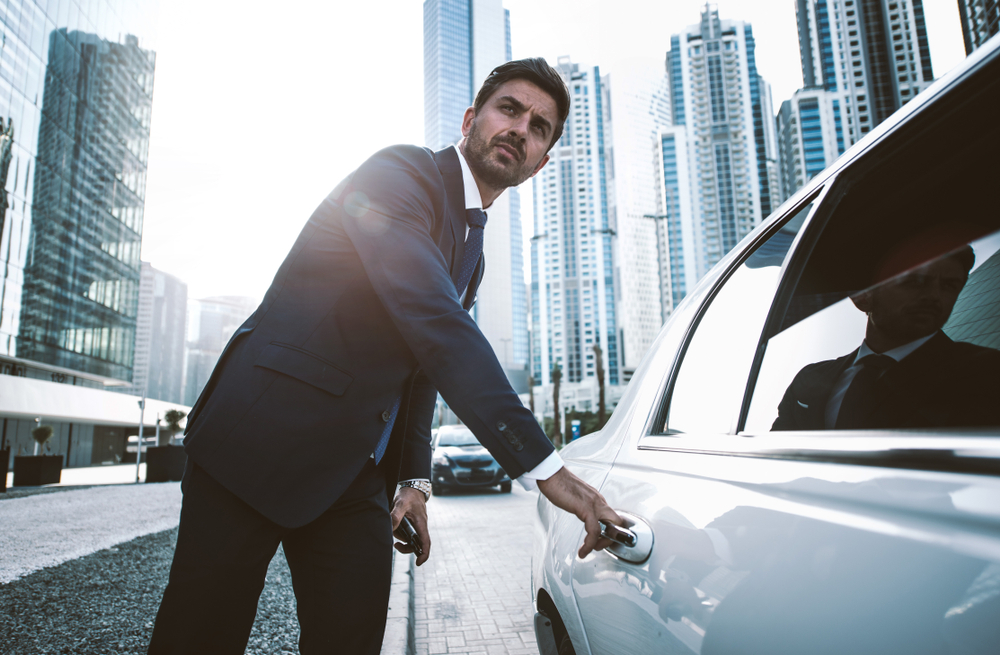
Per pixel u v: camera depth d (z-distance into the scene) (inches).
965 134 28.4
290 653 108.0
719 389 43.6
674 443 45.3
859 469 24.0
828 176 37.0
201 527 41.2
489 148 53.4
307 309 44.0
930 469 20.5
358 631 46.1
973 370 27.2
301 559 47.8
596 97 6225.4
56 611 135.0
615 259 5895.7
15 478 627.5
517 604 159.2
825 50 4367.6
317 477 42.0
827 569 22.2
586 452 69.4
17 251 1702.8
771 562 25.5
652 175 6122.1
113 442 2333.9
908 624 18.0
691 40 5757.9
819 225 37.2
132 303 2496.3
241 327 46.3
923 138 28.8
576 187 6072.8
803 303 37.8
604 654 42.6
